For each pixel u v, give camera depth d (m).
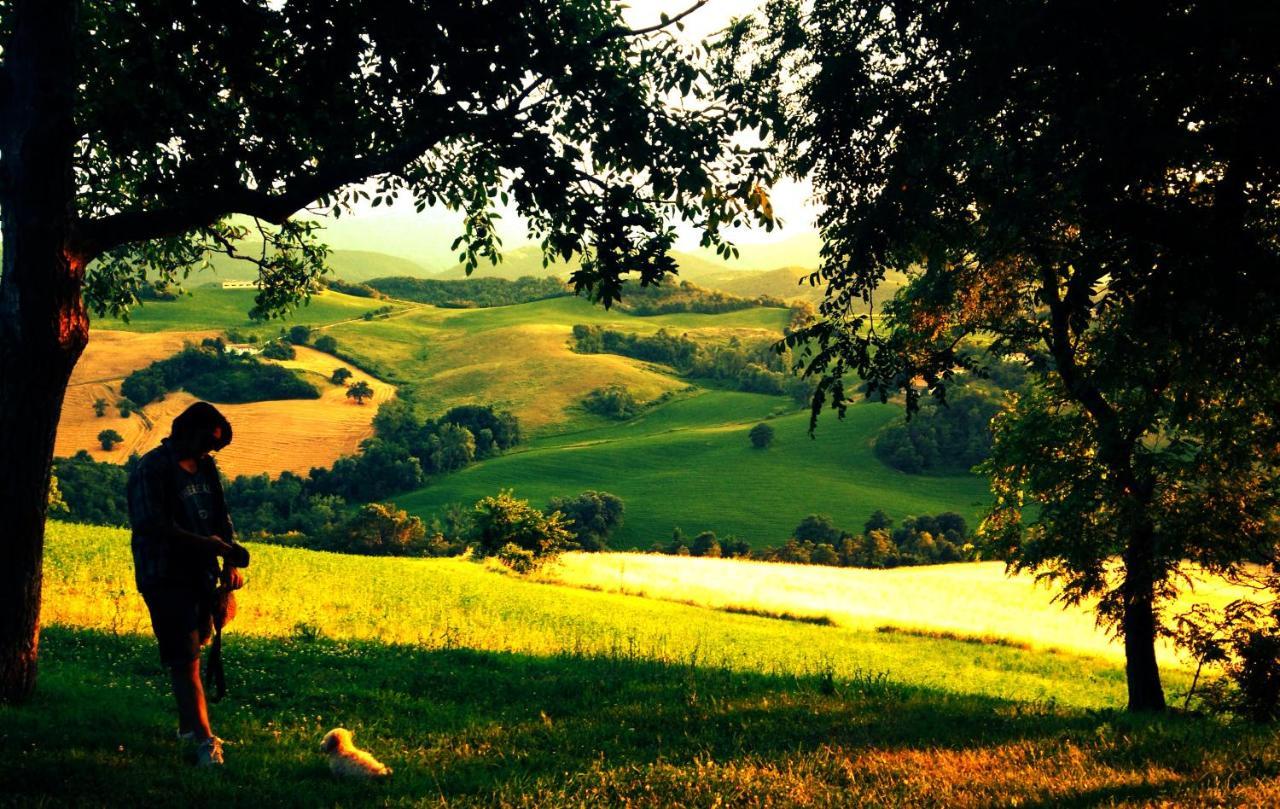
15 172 5.82
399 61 7.43
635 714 8.30
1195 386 10.89
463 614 27.94
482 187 10.30
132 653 9.62
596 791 5.44
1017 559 19.05
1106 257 7.21
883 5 7.93
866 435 162.12
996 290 15.21
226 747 5.92
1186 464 14.84
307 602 24.45
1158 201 7.27
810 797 5.41
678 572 58.38
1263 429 13.56
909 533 118.62
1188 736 7.79
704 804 5.25
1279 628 13.16
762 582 55.19
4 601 6.07
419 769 5.90
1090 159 6.62
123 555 26.05
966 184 7.89
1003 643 40.12
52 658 8.82
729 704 9.02
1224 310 6.70
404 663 11.20
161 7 7.09
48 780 4.76
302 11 6.98
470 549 62.59
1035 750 7.07
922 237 9.26
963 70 7.39
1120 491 15.45
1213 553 14.67
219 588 5.71
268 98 7.68
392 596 29.61
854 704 9.41
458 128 7.59
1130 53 6.20
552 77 7.75
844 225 8.95
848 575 62.06
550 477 153.00
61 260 5.98
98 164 9.67
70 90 5.94
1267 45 5.84
